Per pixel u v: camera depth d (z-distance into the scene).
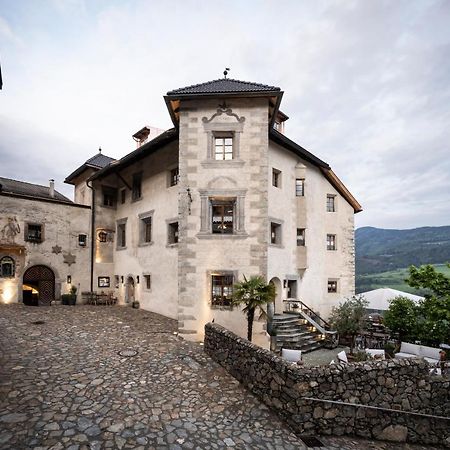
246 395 7.62
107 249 21.09
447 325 11.13
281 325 13.68
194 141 12.88
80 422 6.06
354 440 6.52
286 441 6.08
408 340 12.87
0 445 5.24
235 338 8.72
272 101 13.04
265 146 12.64
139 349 10.26
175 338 11.84
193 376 8.42
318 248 18.06
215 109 12.94
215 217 13.12
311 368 6.66
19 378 7.65
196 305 12.34
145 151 17.00
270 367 7.21
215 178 12.76
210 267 12.45
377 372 6.95
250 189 12.60
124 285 19.67
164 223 16.53
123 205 20.66
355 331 13.72
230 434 6.12
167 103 12.88
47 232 19.00
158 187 17.20
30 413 6.23
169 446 5.58
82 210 20.42
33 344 10.22
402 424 6.91
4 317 13.88
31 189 21.17
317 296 17.70
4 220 17.52
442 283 10.84
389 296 16.11
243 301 10.77
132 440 5.66
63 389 7.27
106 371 8.39
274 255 14.67
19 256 17.95
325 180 19.25
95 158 22.23
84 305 19.16
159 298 16.58
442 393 7.25
